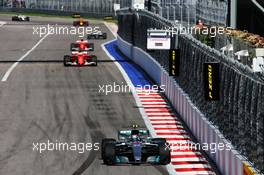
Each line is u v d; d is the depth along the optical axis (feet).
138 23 470.80
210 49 218.79
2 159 205.16
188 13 317.63
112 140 197.98
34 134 241.14
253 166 154.10
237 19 323.16
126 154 193.57
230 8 317.01
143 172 186.19
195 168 191.62
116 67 447.83
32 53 575.38
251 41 203.92
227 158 175.01
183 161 200.23
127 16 549.54
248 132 161.58
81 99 317.63
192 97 251.39
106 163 196.34
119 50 610.24
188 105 250.16
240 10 322.34
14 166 196.24
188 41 265.95
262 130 149.69
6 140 231.71
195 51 247.91
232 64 182.50
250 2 318.86
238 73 175.63
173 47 309.01
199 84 236.22
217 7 275.18
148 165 194.80
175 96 288.71
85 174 185.26
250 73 160.45
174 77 302.86
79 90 345.10
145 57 420.36
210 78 192.65
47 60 504.43
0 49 624.59
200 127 222.07
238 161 159.84
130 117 273.13
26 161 202.39
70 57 455.22
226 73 190.19
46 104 304.71
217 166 191.42
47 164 198.49
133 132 195.62
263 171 147.74
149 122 263.49
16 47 652.07
